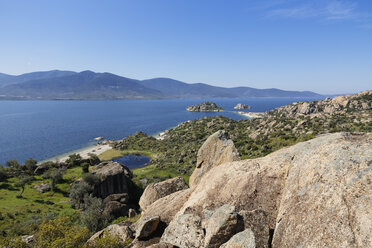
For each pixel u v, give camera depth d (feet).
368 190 22.84
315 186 28.55
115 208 176.65
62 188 268.00
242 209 39.24
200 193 49.44
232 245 30.68
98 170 274.77
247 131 597.52
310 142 39.17
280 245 28.09
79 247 53.36
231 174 46.39
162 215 55.83
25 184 271.69
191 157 415.23
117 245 51.80
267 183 39.55
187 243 38.55
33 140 652.48
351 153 28.30
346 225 21.97
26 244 55.93
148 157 480.64
